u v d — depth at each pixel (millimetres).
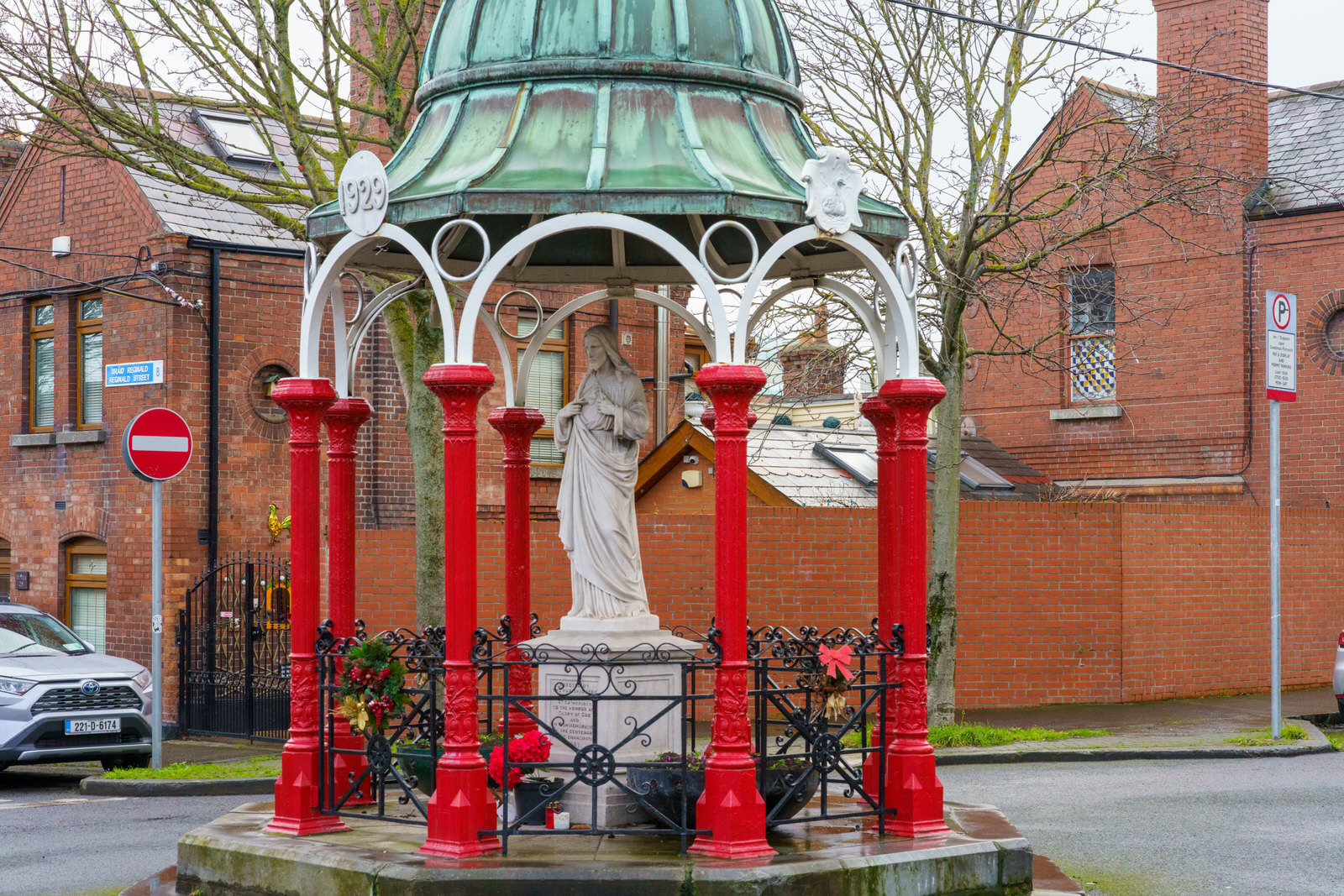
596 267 10164
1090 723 16547
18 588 20953
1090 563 18281
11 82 14203
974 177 14977
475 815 7238
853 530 17531
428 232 9391
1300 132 23750
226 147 20656
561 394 21797
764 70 8305
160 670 14047
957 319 15008
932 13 14234
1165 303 23328
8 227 21422
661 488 20344
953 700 15328
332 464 9008
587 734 8469
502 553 17531
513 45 8031
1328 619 20500
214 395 18984
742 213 7324
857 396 22156
